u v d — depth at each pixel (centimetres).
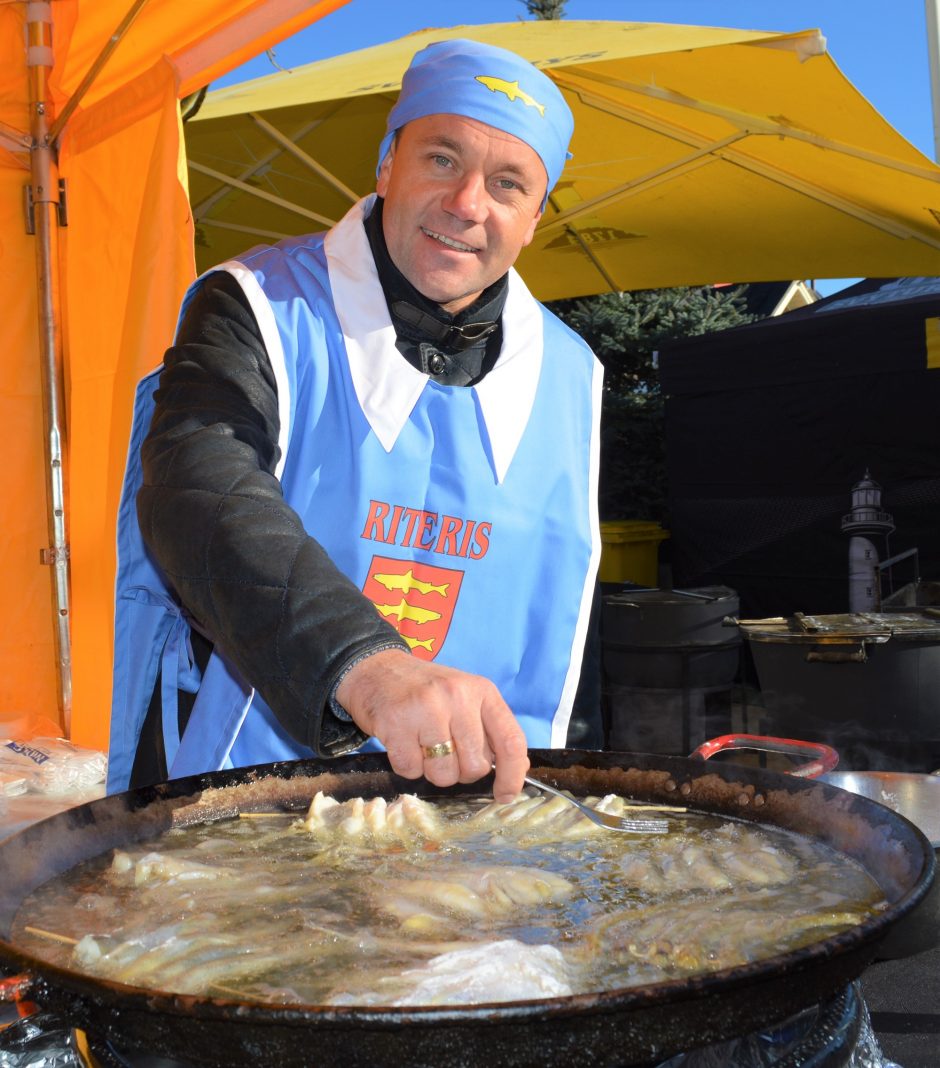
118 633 170
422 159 165
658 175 489
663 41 383
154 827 126
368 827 126
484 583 175
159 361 318
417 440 170
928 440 675
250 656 108
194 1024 69
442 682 102
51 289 365
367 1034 66
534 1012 66
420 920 98
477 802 142
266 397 153
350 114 450
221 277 167
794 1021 91
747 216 529
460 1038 67
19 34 348
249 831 128
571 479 185
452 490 171
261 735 164
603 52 383
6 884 103
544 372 186
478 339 183
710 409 781
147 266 317
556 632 182
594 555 186
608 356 1051
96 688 363
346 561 167
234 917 100
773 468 751
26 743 293
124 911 103
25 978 76
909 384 681
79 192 357
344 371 167
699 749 208
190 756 159
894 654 393
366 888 108
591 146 488
